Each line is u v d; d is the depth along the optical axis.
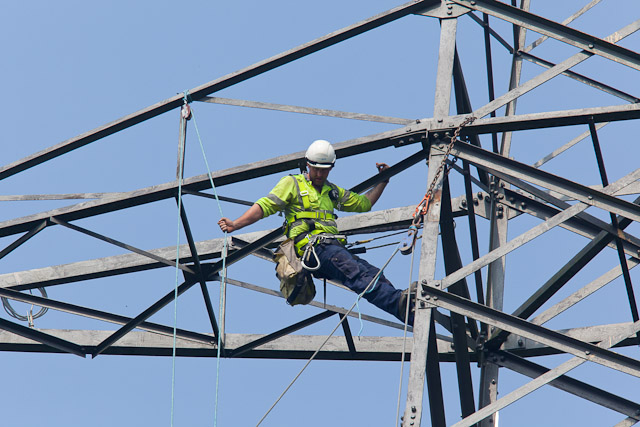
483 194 42.19
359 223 40.97
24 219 36.88
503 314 29.02
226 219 33.12
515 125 31.88
